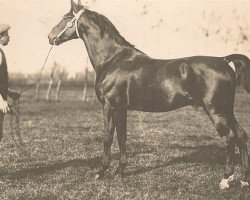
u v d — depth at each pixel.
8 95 5.72
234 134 5.29
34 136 10.21
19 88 37.69
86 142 9.23
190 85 5.26
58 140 9.51
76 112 17.47
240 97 22.22
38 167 6.75
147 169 6.53
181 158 7.34
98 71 5.96
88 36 5.99
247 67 5.24
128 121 13.66
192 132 10.91
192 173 6.18
